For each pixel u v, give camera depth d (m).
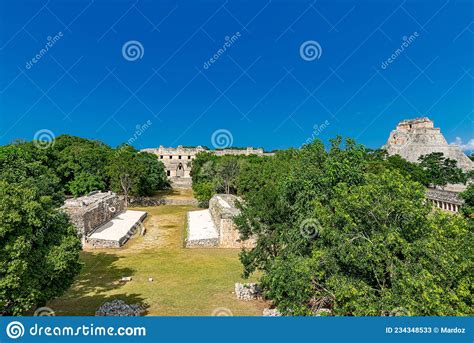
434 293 8.80
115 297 17.67
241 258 16.67
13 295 11.41
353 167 14.35
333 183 14.02
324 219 11.47
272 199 16.08
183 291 18.64
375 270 9.86
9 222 11.55
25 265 11.41
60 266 12.98
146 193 61.62
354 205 10.38
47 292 13.18
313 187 14.41
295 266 10.87
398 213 10.27
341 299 9.89
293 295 11.10
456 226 10.91
